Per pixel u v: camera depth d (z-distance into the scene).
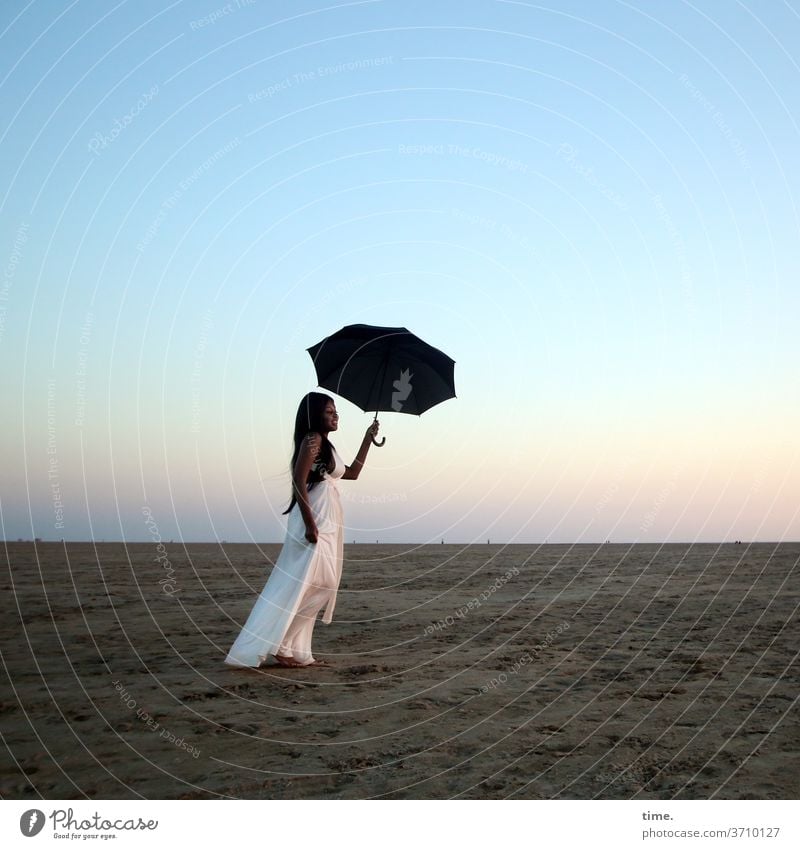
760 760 4.24
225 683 6.24
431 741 4.66
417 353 7.38
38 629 9.16
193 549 33.56
